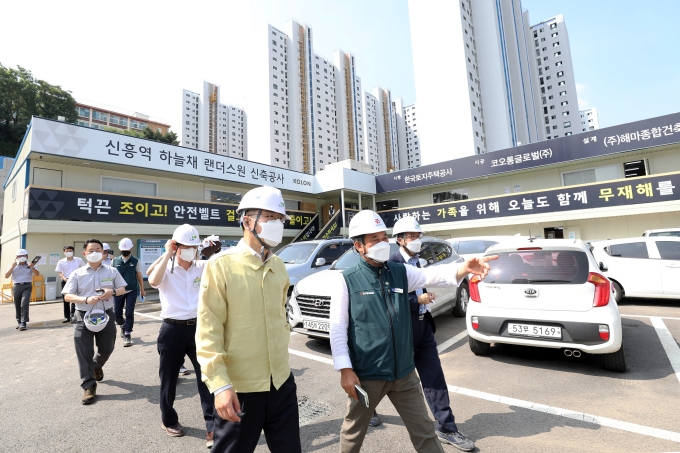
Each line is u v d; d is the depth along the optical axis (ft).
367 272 6.20
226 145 303.07
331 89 266.16
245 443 4.91
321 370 13.30
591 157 49.14
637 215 48.14
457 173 60.90
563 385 10.87
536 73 196.95
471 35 141.18
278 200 5.62
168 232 46.73
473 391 10.81
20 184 42.63
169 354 8.89
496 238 29.71
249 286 5.24
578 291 11.38
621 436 7.95
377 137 311.27
